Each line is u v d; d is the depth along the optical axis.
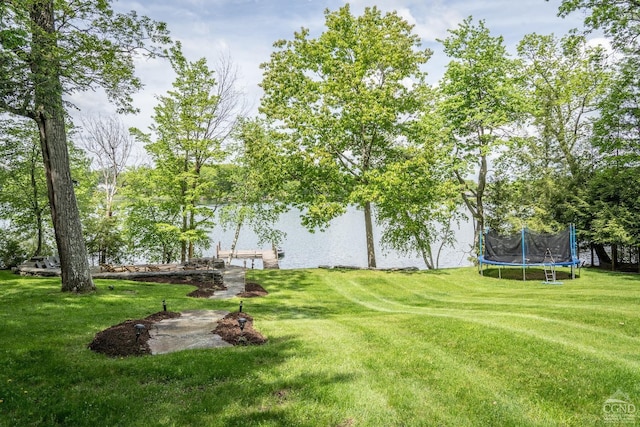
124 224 26.75
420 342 8.91
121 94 13.96
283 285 20.22
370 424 5.35
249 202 25.83
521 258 22.33
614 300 14.02
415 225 25.73
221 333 9.47
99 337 8.67
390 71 23.97
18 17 10.25
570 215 24.39
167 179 24.36
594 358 7.36
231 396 6.12
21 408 5.64
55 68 11.29
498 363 7.39
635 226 21.22
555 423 5.38
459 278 22.39
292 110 22.91
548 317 11.07
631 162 22.08
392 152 25.03
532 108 23.94
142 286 17.14
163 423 5.34
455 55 25.72
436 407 5.81
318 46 22.73
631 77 20.45
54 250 30.12
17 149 22.41
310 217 24.39
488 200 28.48
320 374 6.95
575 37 24.17
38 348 7.89
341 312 14.61
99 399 5.92
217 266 24.53
